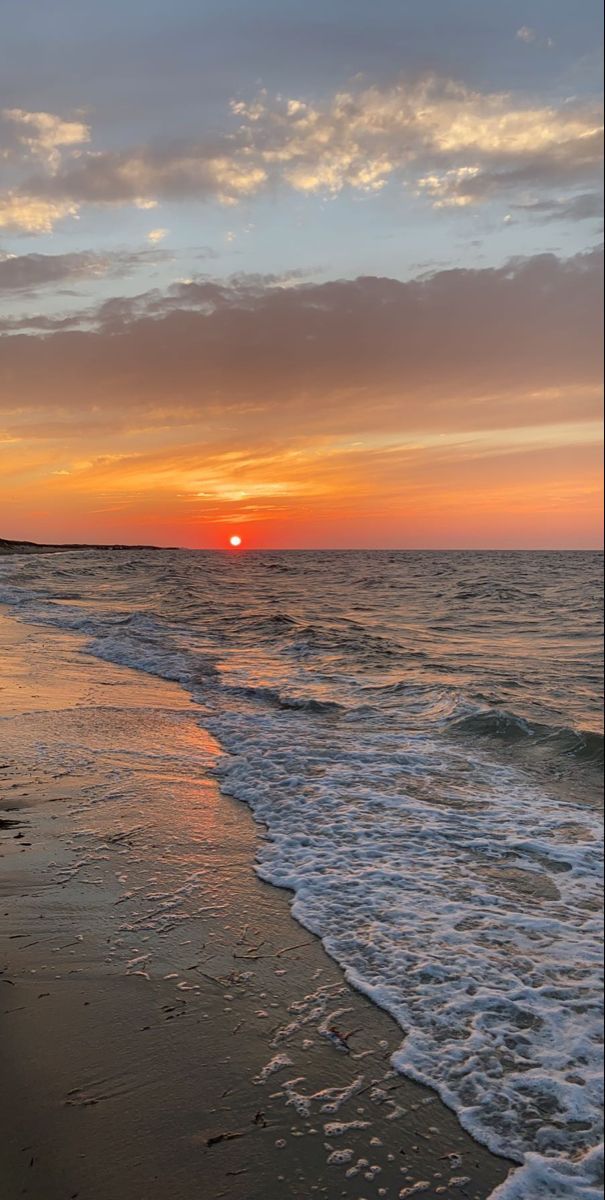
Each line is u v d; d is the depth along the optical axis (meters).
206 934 3.77
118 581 35.00
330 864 4.66
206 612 20.34
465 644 15.71
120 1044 2.92
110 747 7.04
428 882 4.43
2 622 16.80
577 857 4.81
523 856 4.82
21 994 3.23
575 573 49.72
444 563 72.25
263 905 4.11
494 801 5.88
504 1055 2.93
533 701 9.62
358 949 3.68
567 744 7.27
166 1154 2.41
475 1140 2.52
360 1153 2.45
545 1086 2.77
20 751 6.77
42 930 3.76
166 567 54.94
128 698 9.26
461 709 8.62
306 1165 2.39
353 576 44.78
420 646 15.12
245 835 5.11
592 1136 2.54
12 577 33.97
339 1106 2.65
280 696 9.64
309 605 24.20
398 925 3.92
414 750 7.23
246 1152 2.44
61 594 26.22
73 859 4.59
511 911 4.09
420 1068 2.86
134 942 3.66
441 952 3.67
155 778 6.21
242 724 8.13
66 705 8.70
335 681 10.77
